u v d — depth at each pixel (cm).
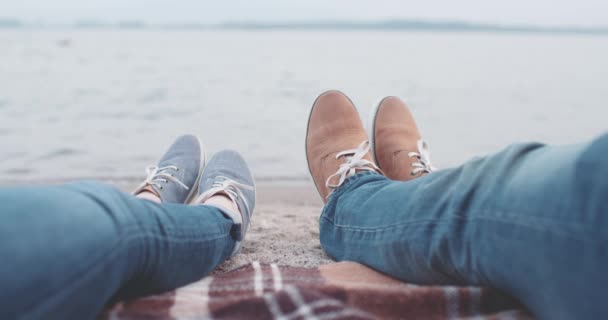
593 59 1462
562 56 1611
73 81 719
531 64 1228
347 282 106
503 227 76
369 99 602
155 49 1639
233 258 140
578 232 62
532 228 70
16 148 332
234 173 182
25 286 59
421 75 899
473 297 87
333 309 81
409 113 213
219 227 117
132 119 442
